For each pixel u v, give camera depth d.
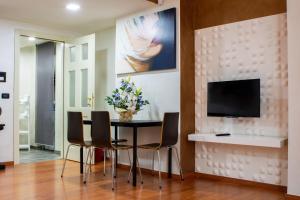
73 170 4.85
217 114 4.20
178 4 4.35
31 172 4.67
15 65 5.33
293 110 3.37
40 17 5.14
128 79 4.82
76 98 5.77
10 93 5.26
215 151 4.33
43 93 7.41
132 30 4.94
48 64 7.27
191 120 4.50
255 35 4.00
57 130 6.77
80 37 5.70
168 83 4.46
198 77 4.55
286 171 3.69
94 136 4.07
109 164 5.41
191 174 4.45
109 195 3.49
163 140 3.93
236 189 3.79
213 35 4.39
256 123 3.97
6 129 5.20
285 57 3.73
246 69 4.07
